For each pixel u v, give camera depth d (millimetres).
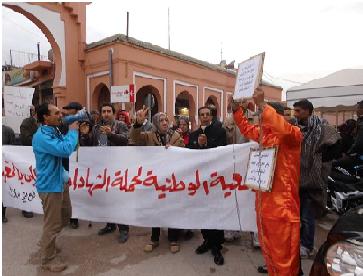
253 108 3475
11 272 3805
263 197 3129
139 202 4531
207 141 4355
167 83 15234
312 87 9211
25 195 5582
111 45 13086
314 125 3867
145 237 4809
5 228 5273
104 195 4762
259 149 3215
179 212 4336
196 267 3828
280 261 3014
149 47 14172
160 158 4477
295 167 3047
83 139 5246
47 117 3865
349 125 6305
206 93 17953
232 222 4125
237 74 3332
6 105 8984
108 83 13344
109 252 4301
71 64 13805
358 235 2156
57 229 3953
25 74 17984
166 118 4738
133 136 4707
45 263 3889
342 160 5344
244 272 3688
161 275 3646
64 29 13484
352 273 2053
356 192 4859
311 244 3982
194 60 16828
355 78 8859
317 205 3947
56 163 3867
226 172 4164
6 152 5703
